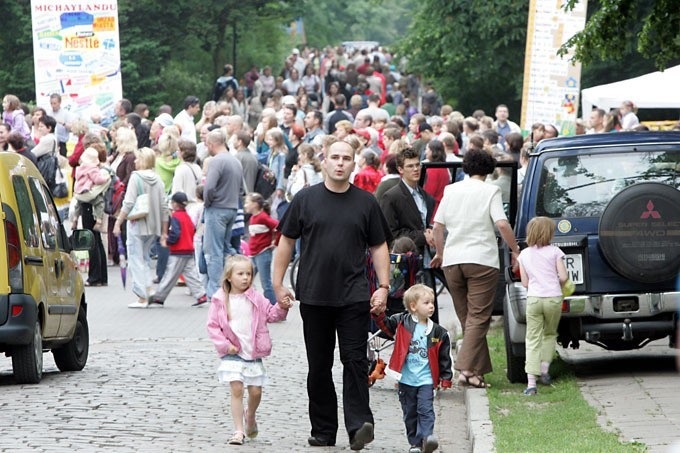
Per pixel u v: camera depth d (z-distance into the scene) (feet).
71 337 72.23
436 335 51.57
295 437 54.75
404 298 51.83
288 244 52.75
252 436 53.88
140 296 102.63
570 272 64.39
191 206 110.83
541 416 55.83
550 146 67.00
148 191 102.63
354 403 51.44
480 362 64.85
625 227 63.10
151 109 245.24
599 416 54.80
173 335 88.74
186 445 52.11
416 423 51.85
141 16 250.57
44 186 74.18
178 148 120.37
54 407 59.93
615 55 75.72
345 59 326.24
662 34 74.74
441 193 90.79
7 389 65.16
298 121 158.40
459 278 65.10
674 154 66.23
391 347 81.20
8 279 65.26
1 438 52.70
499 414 56.80
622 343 68.49
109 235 129.90
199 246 110.52
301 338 87.15
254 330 52.75
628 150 66.28
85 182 114.32
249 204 97.35
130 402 61.72
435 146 88.99
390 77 260.01
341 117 156.97
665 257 63.16
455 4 217.77
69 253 74.95
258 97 221.66
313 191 52.29
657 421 52.90
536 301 62.59
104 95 144.56
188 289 115.44
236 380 52.60
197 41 270.67
